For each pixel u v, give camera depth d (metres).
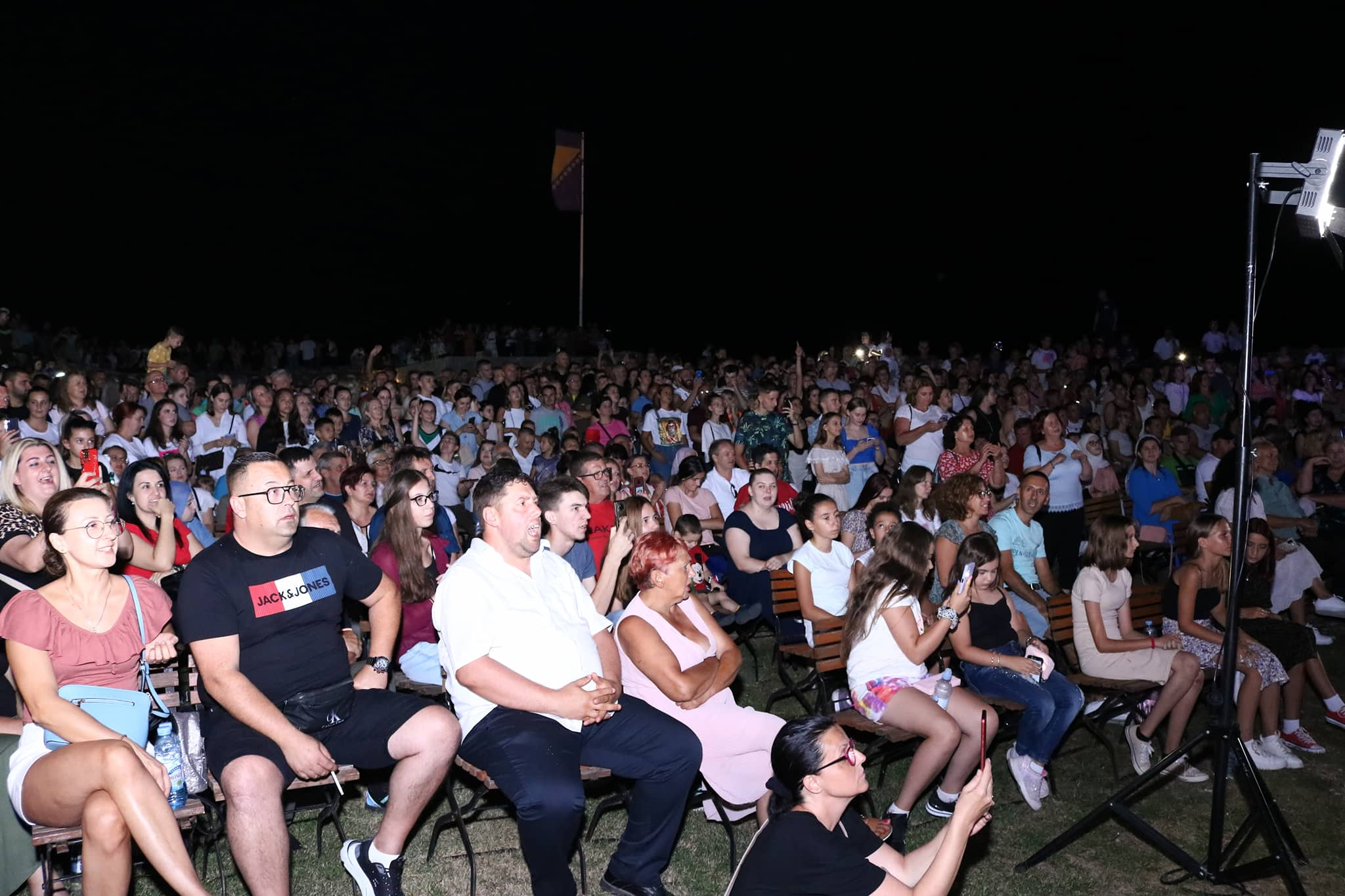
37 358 21.59
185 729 4.01
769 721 4.58
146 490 5.39
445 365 25.41
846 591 6.18
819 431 9.33
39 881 3.81
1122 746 6.10
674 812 4.23
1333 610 7.96
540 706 4.04
